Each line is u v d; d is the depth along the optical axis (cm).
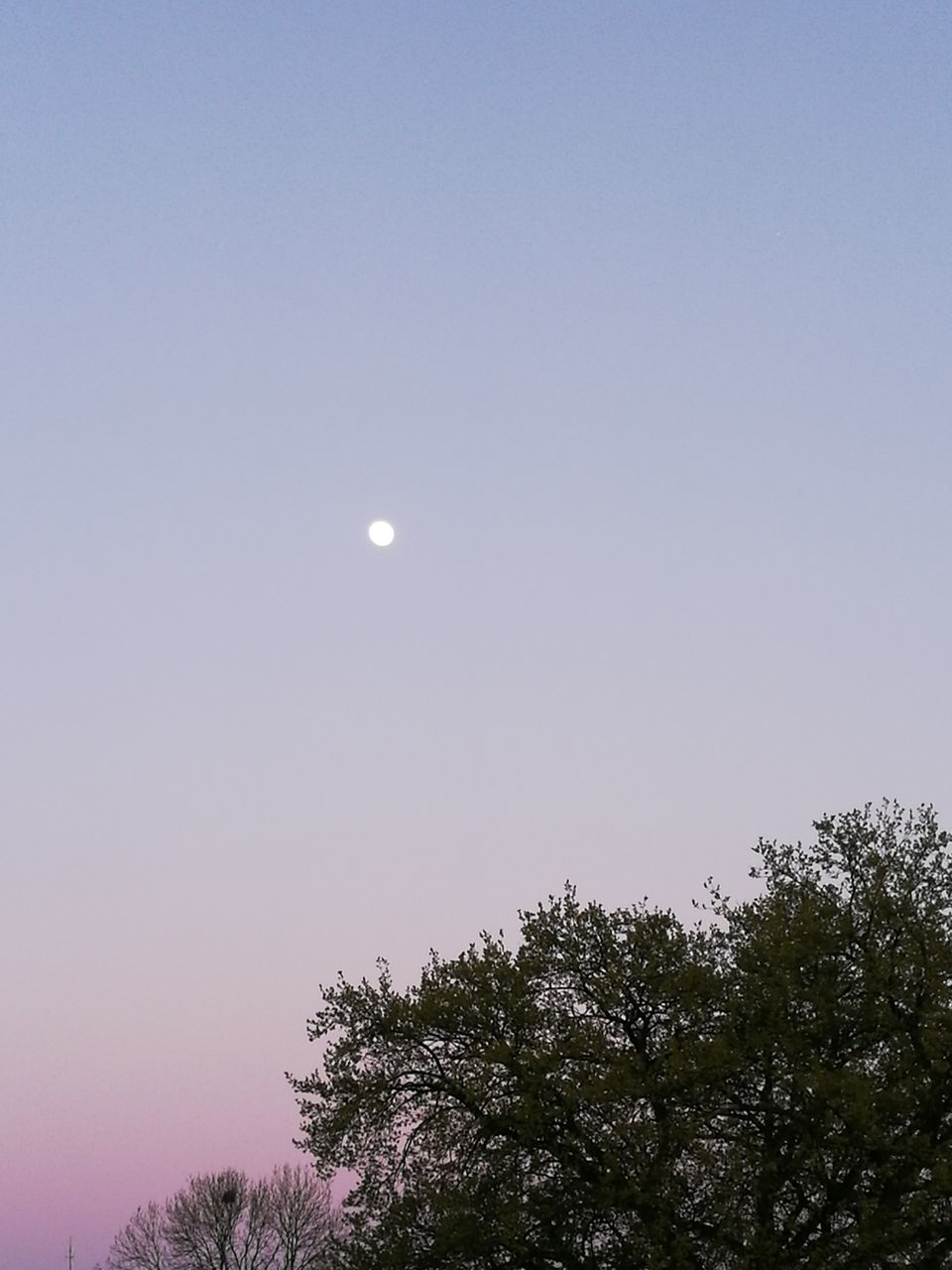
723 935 4025
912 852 4103
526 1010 3922
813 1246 3506
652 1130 3575
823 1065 3697
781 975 3725
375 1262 3834
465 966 4041
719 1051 3591
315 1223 8631
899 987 3762
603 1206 3550
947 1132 3678
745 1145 3691
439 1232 3697
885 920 3903
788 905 4022
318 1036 4106
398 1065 4059
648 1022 3925
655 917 3988
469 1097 3822
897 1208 3562
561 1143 3756
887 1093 3588
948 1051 3594
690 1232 3566
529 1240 3688
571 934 4038
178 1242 8638
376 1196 3972
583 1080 3669
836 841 4116
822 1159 3628
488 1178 3850
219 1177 8781
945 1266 3584
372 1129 4034
